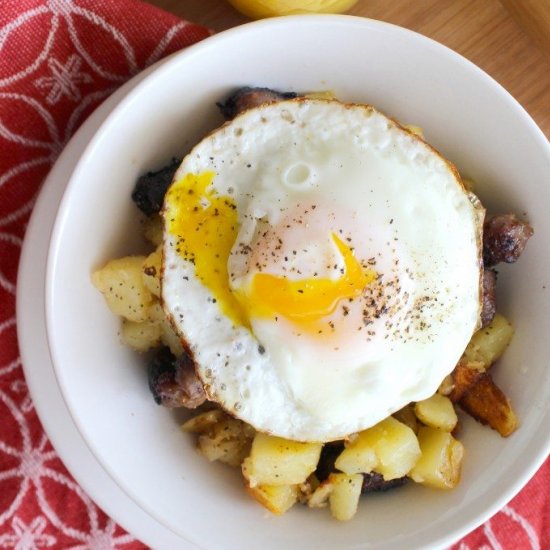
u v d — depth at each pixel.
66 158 0.44
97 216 0.41
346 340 0.41
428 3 0.48
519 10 0.47
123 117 0.40
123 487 0.42
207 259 0.41
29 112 0.44
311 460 0.43
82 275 0.41
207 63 0.41
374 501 0.45
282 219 0.41
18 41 0.43
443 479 0.44
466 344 0.43
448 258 0.42
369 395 0.42
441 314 0.42
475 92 0.42
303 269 0.40
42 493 0.46
